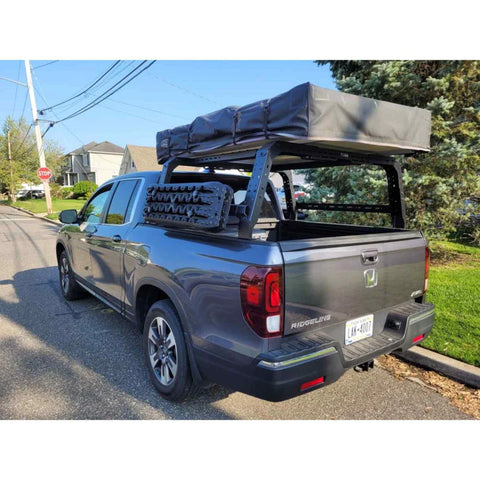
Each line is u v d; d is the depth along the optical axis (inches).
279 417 108.3
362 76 275.0
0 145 1720.0
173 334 108.3
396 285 111.2
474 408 112.5
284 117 90.8
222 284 90.9
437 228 275.9
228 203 94.3
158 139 143.6
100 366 136.2
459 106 257.8
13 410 109.6
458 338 147.4
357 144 103.8
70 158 2295.8
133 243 131.6
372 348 98.7
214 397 117.7
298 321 86.5
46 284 255.9
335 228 152.2
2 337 162.4
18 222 740.0
